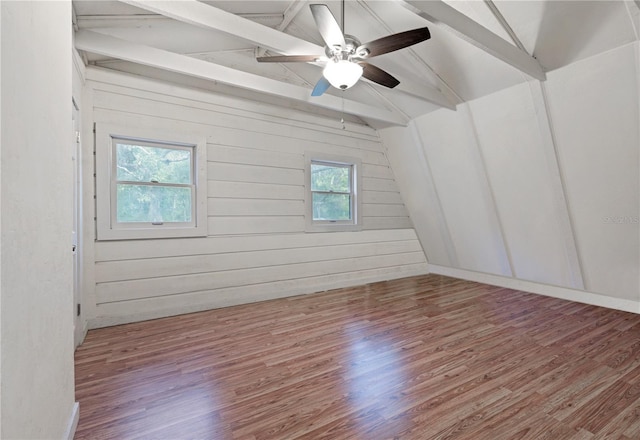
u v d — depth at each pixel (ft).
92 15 8.02
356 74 7.40
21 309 3.08
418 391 6.20
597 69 8.36
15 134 2.98
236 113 12.19
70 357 4.90
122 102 10.09
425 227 17.10
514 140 11.02
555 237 11.87
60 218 4.39
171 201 11.05
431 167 14.57
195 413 5.58
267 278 12.89
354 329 9.57
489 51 7.99
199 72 9.95
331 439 4.91
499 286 15.08
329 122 14.69
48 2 4.01
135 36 9.37
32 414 3.34
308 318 10.61
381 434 5.01
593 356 7.58
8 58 2.86
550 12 7.78
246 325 9.96
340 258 15.01
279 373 6.96
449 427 5.16
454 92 11.34
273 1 9.50
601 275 11.34
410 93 10.77
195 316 10.84
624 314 10.76
